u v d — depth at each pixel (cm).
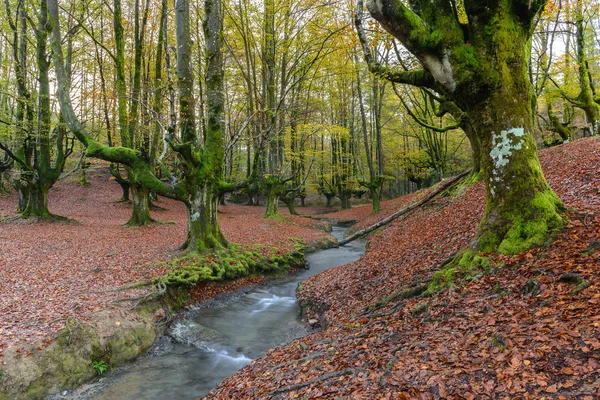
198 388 715
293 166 3142
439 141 3466
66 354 714
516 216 659
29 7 2169
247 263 1437
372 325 686
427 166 3694
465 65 637
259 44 2462
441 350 466
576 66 1892
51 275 1082
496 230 676
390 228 2097
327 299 1080
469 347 452
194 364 822
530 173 658
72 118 1352
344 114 3541
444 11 650
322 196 5291
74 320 782
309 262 1850
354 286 1072
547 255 586
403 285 862
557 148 1727
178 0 1366
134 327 874
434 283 723
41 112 1998
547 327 428
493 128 666
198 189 1410
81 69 2698
